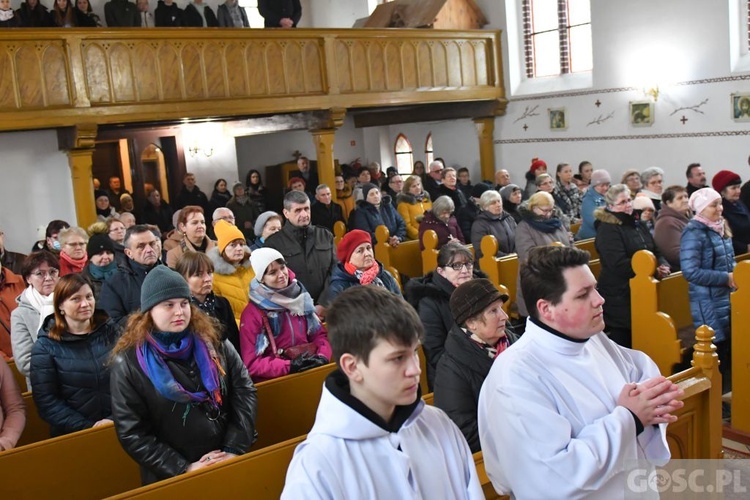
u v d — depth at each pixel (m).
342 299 1.85
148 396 2.93
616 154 11.66
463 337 3.09
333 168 11.68
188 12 12.74
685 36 10.44
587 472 2.11
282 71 10.84
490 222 7.71
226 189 13.02
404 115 14.83
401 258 8.34
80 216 9.77
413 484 1.83
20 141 9.73
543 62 12.97
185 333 3.08
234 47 10.41
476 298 3.02
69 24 10.94
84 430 3.34
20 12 10.62
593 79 11.80
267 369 3.88
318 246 5.69
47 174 9.96
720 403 3.19
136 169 13.36
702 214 5.34
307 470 1.76
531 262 2.40
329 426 1.81
